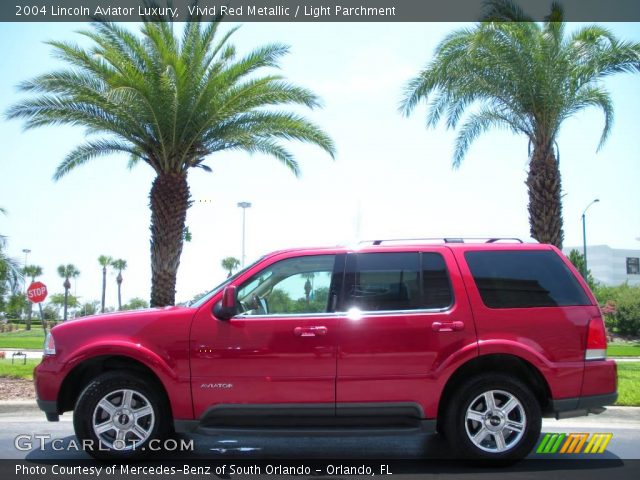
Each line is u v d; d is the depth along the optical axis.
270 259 6.21
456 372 5.91
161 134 14.45
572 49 14.04
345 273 6.08
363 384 5.75
